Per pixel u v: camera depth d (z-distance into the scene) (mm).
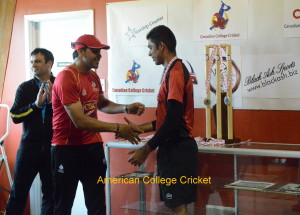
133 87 3754
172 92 2568
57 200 2980
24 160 3549
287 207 3156
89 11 3922
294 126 3203
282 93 3217
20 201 3613
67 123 2891
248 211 3303
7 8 4367
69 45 4199
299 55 3152
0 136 4449
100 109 3336
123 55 3777
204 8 3428
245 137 3361
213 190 3432
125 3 3744
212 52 3209
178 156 2656
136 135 2938
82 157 2943
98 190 3020
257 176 3244
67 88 2799
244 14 3293
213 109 3285
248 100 3322
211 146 3057
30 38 4293
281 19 3188
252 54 3287
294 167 3109
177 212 2695
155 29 2717
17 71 4344
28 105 3484
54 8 4117
